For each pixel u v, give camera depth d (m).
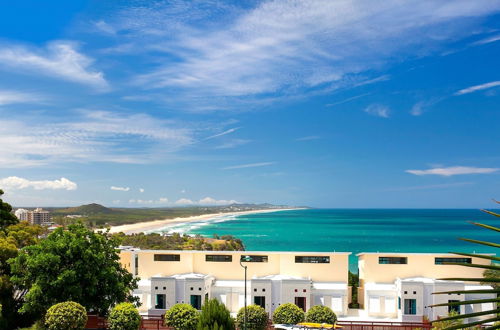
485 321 4.84
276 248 182.25
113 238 47.91
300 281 47.16
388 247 188.50
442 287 44.97
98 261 43.97
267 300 47.34
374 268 50.94
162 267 53.03
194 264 53.16
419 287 45.38
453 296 44.66
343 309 48.19
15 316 45.62
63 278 41.84
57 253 43.62
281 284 47.25
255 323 42.09
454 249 181.12
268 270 52.31
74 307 39.69
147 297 50.44
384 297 48.28
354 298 53.28
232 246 159.38
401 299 45.75
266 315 42.97
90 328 44.47
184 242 163.38
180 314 41.94
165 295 47.72
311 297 48.41
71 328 39.19
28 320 46.50
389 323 44.78
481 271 49.03
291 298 47.09
